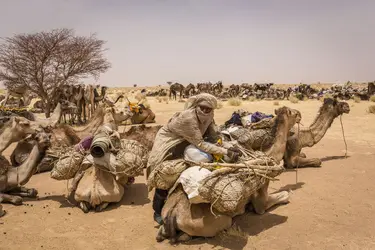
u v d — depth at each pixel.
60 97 22.22
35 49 20.95
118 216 6.46
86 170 7.00
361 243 5.16
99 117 10.02
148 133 10.07
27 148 8.88
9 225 6.05
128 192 7.82
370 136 14.98
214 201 4.91
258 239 5.36
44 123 8.59
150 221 6.22
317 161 9.60
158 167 5.48
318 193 7.38
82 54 22.09
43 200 7.36
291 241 5.28
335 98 9.98
